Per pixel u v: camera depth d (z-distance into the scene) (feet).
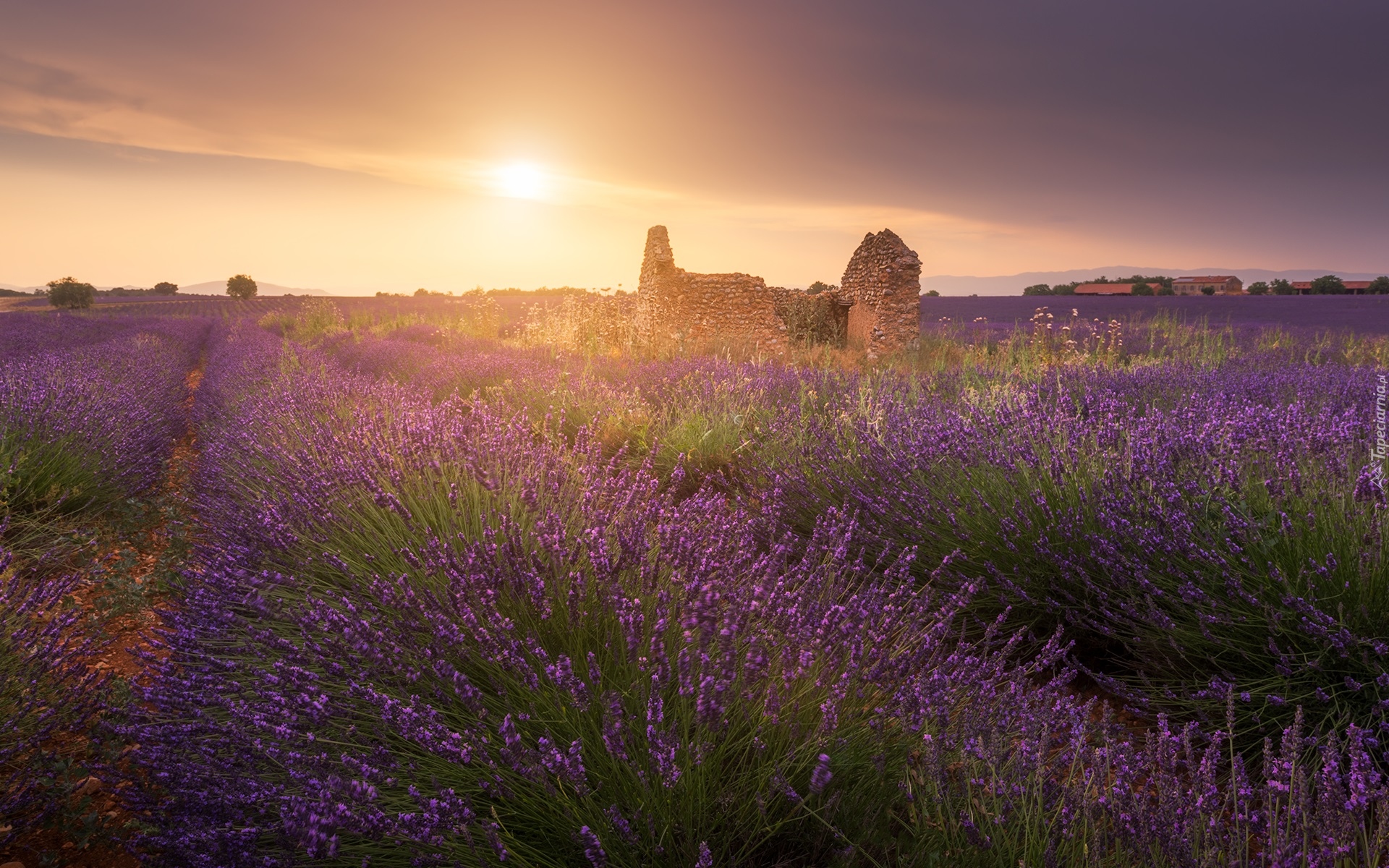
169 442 26.71
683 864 5.78
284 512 11.00
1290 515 10.11
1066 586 11.14
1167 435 12.72
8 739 7.80
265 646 7.86
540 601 7.87
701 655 6.47
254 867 5.91
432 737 6.15
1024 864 5.33
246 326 100.89
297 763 6.13
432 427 12.68
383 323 86.02
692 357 45.60
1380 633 8.33
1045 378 27.12
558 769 5.84
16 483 15.70
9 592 9.27
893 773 6.57
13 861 7.37
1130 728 9.23
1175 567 10.31
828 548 9.82
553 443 14.52
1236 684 8.77
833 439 16.67
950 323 89.45
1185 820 5.73
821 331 79.56
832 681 6.98
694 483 18.20
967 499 12.70
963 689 7.48
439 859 5.60
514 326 74.59
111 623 12.58
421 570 8.79
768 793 6.16
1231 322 87.20
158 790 7.17
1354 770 5.69
